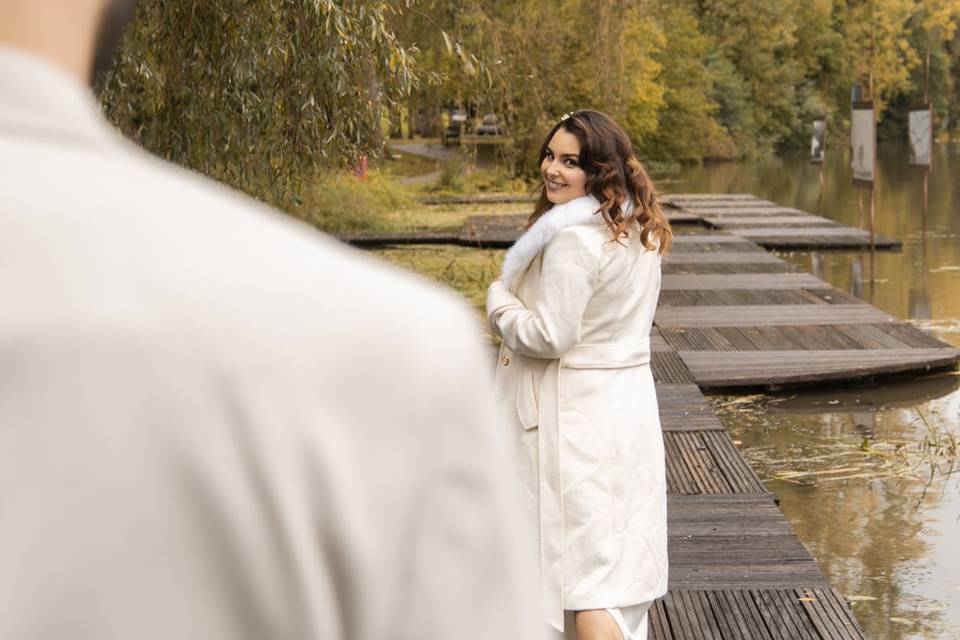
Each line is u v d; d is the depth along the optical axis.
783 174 40.41
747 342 9.92
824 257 16.78
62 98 0.52
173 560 0.51
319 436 0.53
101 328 0.50
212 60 5.84
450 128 36.31
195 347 0.52
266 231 0.56
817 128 24.72
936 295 13.20
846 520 5.99
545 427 3.35
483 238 17.45
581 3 21.47
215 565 0.52
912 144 19.12
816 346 9.71
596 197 3.38
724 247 16.67
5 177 0.51
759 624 4.25
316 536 0.53
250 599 0.53
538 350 3.32
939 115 66.88
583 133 3.37
